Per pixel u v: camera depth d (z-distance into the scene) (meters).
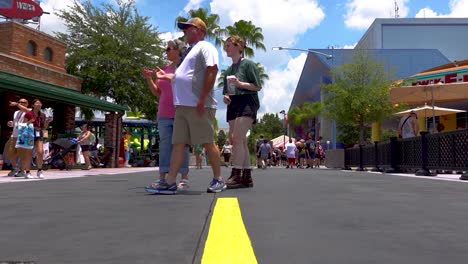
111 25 25.47
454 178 8.57
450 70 24.98
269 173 11.45
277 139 52.62
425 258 1.81
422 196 4.34
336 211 3.16
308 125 66.75
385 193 4.67
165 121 5.31
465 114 26.94
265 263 1.71
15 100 16.66
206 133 4.61
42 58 19.52
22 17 21.08
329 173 11.55
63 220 2.76
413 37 58.09
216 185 4.81
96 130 32.22
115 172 12.91
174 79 4.57
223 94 5.76
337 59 39.81
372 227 2.51
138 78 25.19
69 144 15.13
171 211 3.14
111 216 2.92
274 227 2.50
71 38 25.62
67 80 20.58
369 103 21.86
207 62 4.45
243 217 2.86
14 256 1.83
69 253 1.88
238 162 5.41
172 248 1.96
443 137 9.24
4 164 14.48
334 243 2.08
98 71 24.50
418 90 18.98
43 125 9.41
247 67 5.43
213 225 2.54
